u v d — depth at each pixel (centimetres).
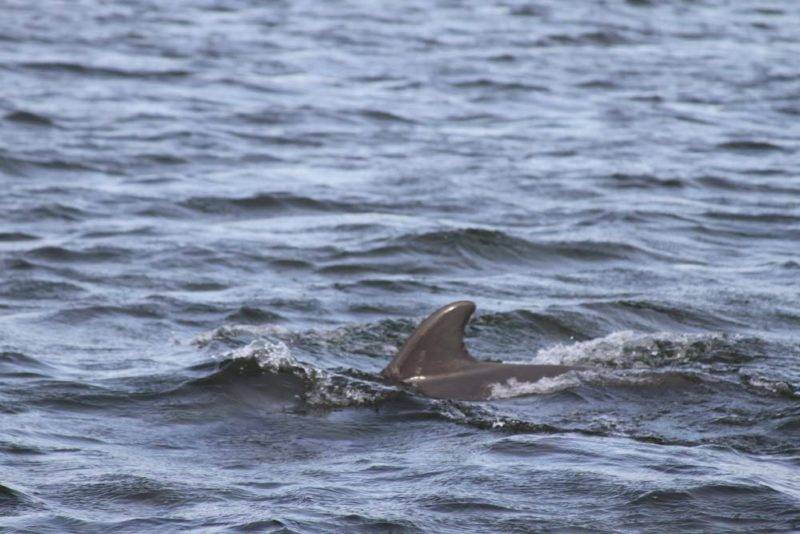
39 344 5456
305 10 19350
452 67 14762
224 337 5534
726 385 4734
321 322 6016
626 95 13350
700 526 3431
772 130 11781
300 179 9444
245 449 4138
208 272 6925
